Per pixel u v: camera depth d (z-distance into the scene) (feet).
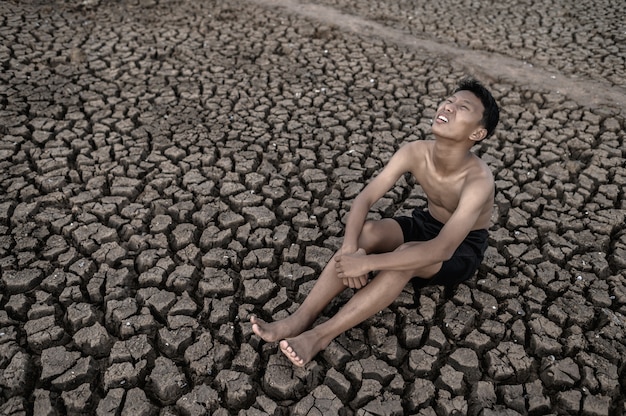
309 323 6.90
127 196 9.82
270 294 8.01
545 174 10.89
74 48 15.05
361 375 6.79
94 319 7.43
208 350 7.04
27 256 8.25
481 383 6.80
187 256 8.52
